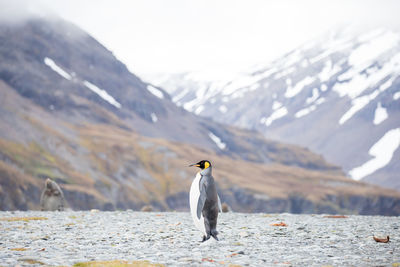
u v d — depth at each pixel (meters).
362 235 27.30
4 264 17.47
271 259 19.39
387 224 34.69
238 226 33.50
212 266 17.69
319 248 22.38
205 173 24.20
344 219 41.25
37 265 17.41
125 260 18.58
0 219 38.53
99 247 22.89
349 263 18.39
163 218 42.34
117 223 36.06
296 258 19.55
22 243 24.11
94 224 35.06
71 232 29.48
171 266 17.64
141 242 24.83
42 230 30.52
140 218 42.06
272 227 32.34
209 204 23.86
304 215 48.91
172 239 26.02
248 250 21.88
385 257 19.83
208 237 24.19
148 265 17.42
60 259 19.02
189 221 38.81
